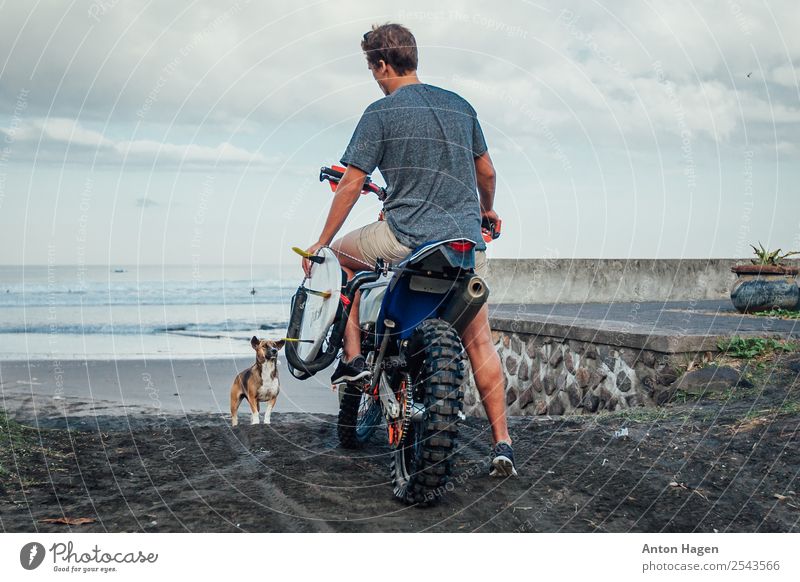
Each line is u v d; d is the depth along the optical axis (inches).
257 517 111.5
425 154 122.6
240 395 202.2
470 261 116.6
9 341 610.2
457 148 124.3
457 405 111.2
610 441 153.6
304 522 109.9
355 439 156.5
